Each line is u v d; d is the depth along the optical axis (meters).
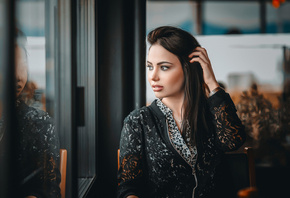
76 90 1.42
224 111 1.23
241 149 1.45
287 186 3.17
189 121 1.22
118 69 2.34
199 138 1.22
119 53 2.33
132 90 2.41
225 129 1.23
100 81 2.34
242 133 1.25
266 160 3.12
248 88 3.32
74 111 1.36
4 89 0.64
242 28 4.44
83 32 1.67
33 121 0.90
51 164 1.00
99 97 2.34
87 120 1.82
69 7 1.31
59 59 1.29
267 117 3.02
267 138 3.04
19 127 0.80
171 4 4.43
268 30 4.41
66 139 1.34
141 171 1.23
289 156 3.07
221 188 1.27
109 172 2.34
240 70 3.51
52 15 1.16
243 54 3.52
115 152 2.34
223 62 3.52
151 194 1.22
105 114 2.34
